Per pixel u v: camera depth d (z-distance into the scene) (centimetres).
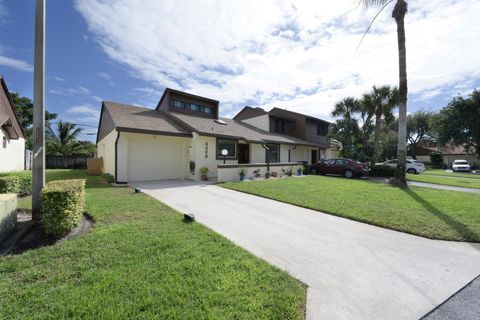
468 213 589
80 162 2252
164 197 745
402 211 604
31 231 402
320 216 575
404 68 1073
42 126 462
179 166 1339
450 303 251
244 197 792
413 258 355
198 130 1206
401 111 1088
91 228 424
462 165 2642
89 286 244
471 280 297
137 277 263
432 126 2970
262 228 476
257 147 1705
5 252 325
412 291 271
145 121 1192
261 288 254
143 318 202
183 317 205
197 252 333
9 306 212
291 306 226
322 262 335
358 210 609
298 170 1644
